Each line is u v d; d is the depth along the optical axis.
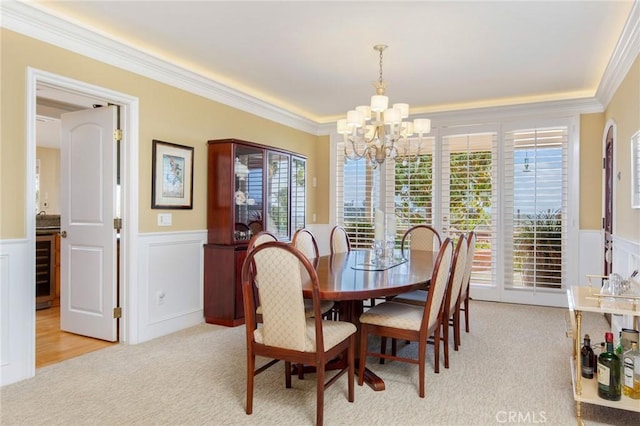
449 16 2.82
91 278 3.56
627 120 3.35
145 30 3.08
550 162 4.85
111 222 3.45
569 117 4.76
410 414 2.25
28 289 2.71
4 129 2.59
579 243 4.75
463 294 3.57
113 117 3.43
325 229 6.22
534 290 4.91
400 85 4.38
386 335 2.59
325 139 6.23
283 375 2.79
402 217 5.61
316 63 3.76
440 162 5.40
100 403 2.36
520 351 3.28
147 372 2.82
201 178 4.13
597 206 4.67
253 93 4.74
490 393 2.52
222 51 3.49
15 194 2.65
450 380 2.71
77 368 2.88
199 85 4.03
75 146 3.62
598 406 2.35
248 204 4.38
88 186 3.56
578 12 2.75
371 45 3.33
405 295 3.47
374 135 3.45
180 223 3.89
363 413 2.26
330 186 6.16
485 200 5.16
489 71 3.93
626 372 2.18
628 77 3.30
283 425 2.13
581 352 2.41
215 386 2.60
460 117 5.27
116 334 3.46
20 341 2.67
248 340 2.27
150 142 3.58
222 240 4.11
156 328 3.63
